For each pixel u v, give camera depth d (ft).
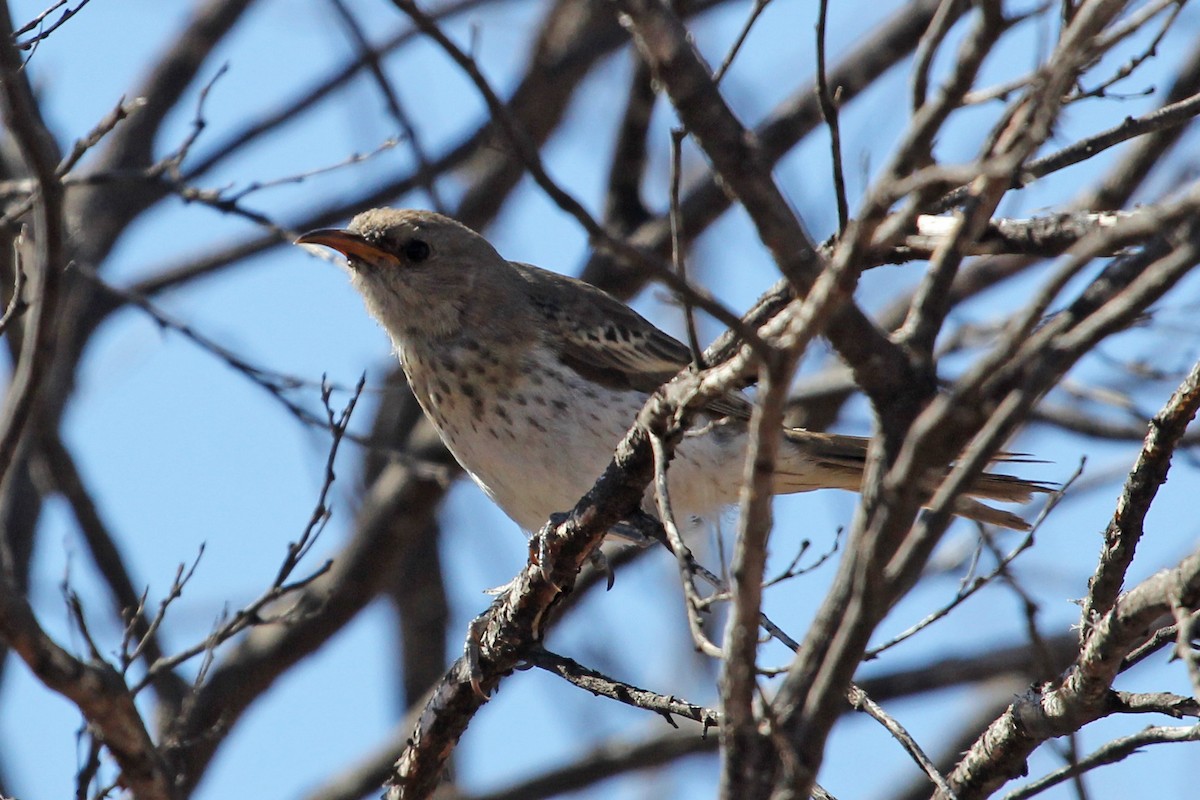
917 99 20.57
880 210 18.28
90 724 24.72
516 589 30.63
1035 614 23.48
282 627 51.80
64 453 49.11
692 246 55.42
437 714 31.83
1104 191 48.98
